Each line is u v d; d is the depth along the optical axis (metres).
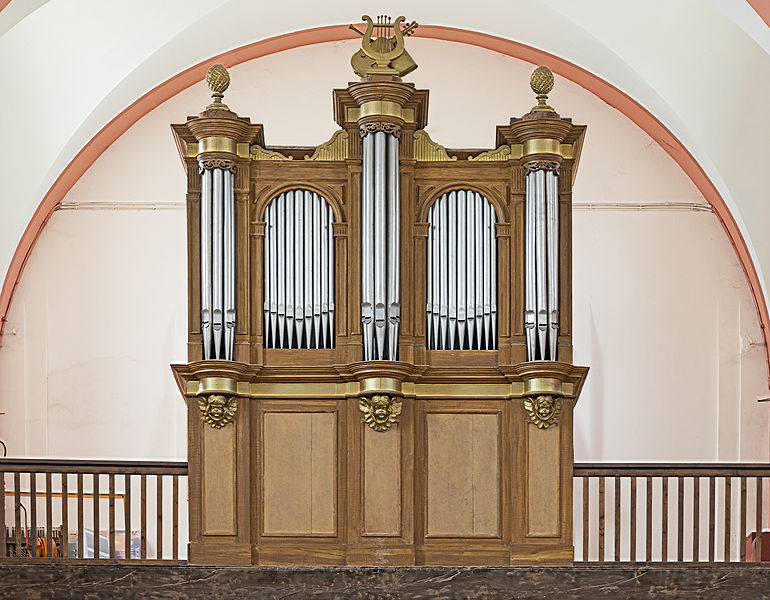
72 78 14.70
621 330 15.98
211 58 15.88
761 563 10.42
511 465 10.41
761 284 15.69
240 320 10.51
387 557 10.29
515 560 10.30
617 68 14.94
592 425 15.83
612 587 10.33
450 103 16.33
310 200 10.66
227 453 10.38
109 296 16.03
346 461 10.43
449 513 10.40
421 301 10.55
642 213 16.16
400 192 10.59
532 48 15.90
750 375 15.92
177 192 16.20
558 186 10.67
